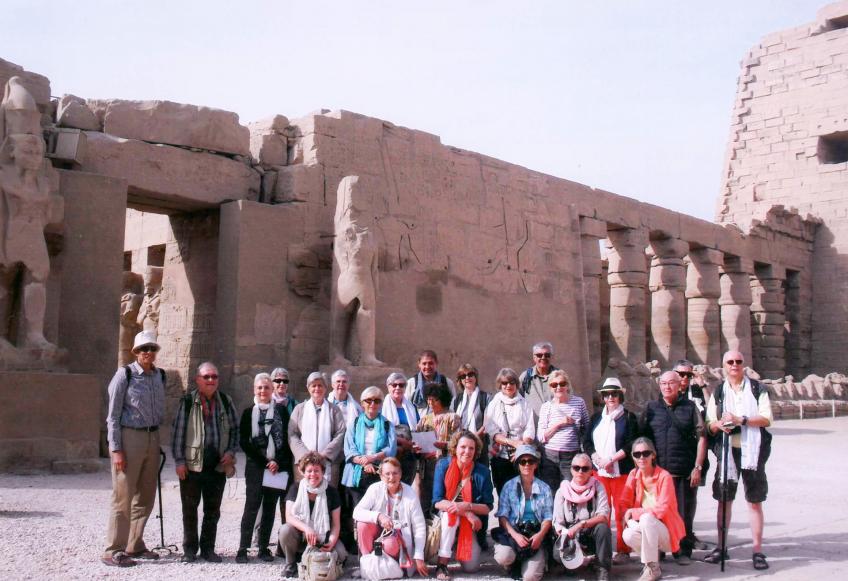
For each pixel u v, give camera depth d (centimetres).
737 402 759
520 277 1866
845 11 3075
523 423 777
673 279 2378
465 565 697
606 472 754
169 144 1391
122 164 1326
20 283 1129
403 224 1605
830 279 2998
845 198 2991
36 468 1055
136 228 1794
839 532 873
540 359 823
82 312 1228
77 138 1270
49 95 1306
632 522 703
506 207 1848
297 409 739
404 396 790
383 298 1554
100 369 1238
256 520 809
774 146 3169
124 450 685
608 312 2645
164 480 1050
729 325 2684
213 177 1423
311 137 1488
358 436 736
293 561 673
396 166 1606
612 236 2253
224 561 711
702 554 788
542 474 764
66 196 1224
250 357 1370
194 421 708
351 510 736
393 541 681
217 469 712
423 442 764
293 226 1437
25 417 1056
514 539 684
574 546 692
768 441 751
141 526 701
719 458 760
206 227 1499
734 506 1035
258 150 1505
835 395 2617
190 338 1508
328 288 1473
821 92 3084
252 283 1382
